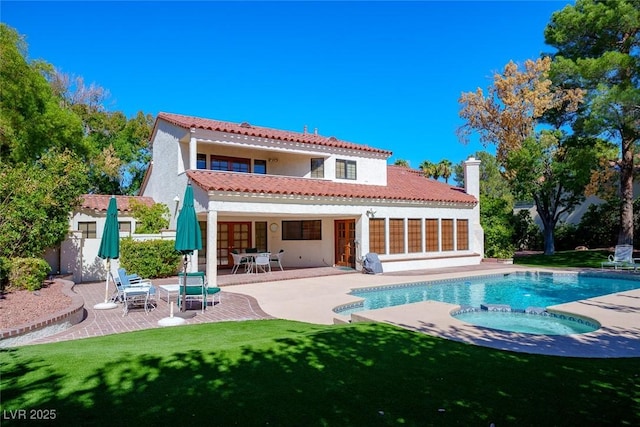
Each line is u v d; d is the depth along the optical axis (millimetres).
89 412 4566
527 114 30406
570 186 28859
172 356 6723
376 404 4844
